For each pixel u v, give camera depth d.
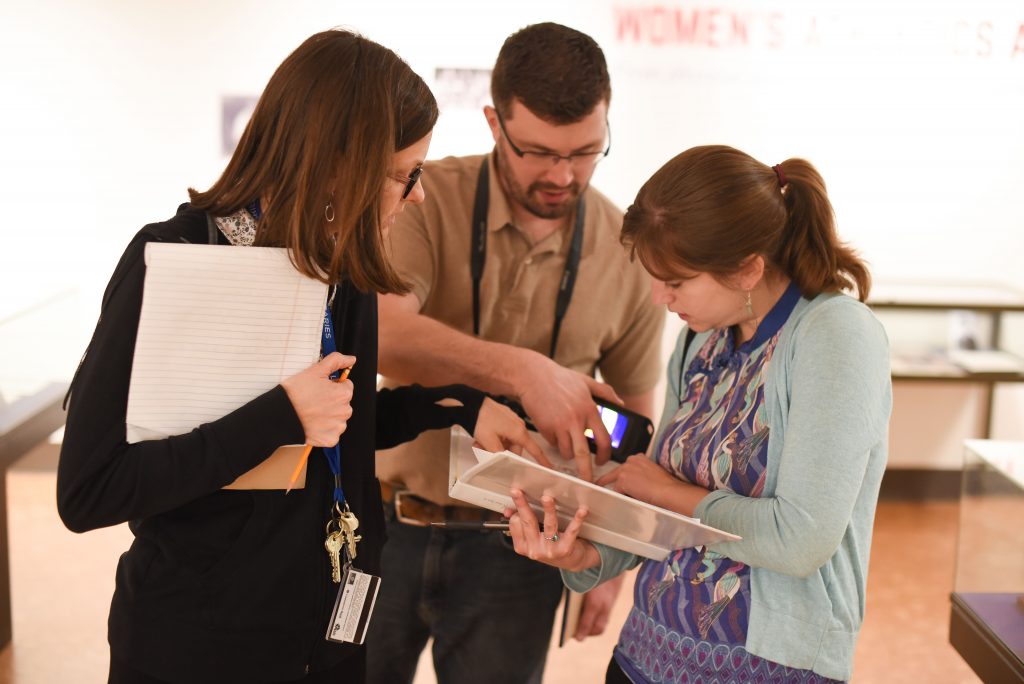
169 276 1.42
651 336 2.50
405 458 2.37
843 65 4.91
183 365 1.46
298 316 1.49
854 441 1.57
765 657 1.67
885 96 4.95
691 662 1.73
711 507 1.69
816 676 1.69
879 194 5.04
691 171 1.63
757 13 4.86
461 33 4.86
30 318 3.83
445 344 2.16
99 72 4.76
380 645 2.46
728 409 1.75
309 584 1.61
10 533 4.57
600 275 2.36
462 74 4.89
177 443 1.43
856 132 4.98
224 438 1.44
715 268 1.63
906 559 4.62
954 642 2.65
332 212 1.46
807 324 1.64
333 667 1.71
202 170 4.89
